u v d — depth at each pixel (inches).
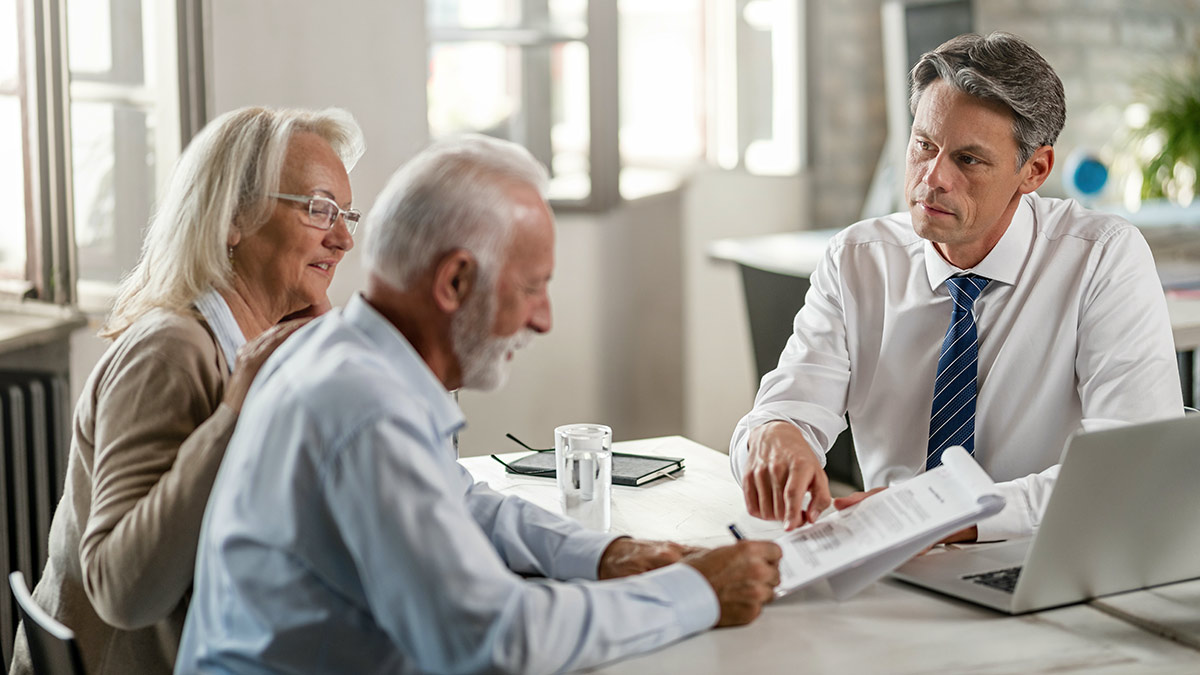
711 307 205.9
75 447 63.2
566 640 46.8
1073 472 50.3
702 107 211.5
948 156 70.1
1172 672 47.4
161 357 60.1
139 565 56.2
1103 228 76.2
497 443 171.9
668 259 197.3
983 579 56.8
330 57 137.9
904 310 79.1
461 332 48.9
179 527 55.9
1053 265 76.0
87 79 115.4
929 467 76.4
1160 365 73.4
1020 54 68.8
